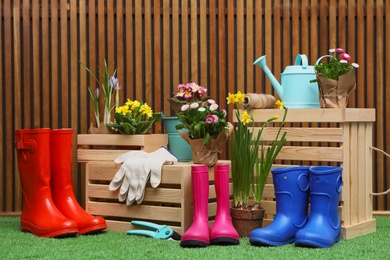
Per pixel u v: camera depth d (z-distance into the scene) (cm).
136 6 360
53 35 361
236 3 363
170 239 266
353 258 225
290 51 362
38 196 281
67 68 362
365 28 361
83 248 246
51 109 363
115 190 292
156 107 360
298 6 359
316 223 250
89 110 365
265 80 360
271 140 288
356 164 280
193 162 285
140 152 290
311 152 277
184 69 360
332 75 274
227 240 248
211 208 279
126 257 227
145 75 361
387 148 355
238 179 274
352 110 273
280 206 259
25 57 360
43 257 229
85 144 311
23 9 359
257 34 360
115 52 366
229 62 360
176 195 273
